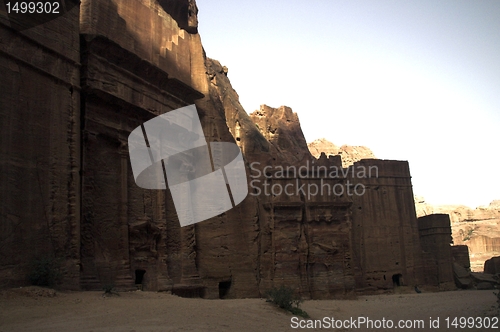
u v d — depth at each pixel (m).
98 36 24.17
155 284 26.44
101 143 24.84
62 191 20.39
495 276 50.16
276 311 19.88
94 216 23.45
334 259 35.78
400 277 43.75
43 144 19.84
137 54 28.03
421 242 50.25
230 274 32.94
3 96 18.33
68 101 21.48
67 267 19.88
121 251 24.55
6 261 17.41
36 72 20.02
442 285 47.09
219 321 15.37
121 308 16.05
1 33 18.58
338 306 27.94
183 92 31.64
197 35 35.53
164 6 31.97
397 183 46.09
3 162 17.91
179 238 29.91
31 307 15.27
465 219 101.38
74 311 15.20
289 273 34.31
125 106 26.16
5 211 17.67
